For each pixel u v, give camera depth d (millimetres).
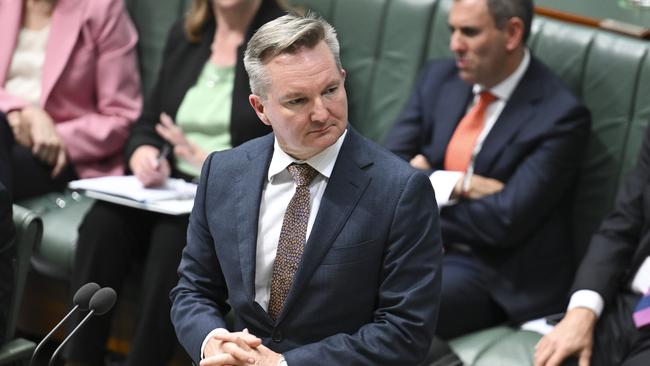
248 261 5938
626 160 8594
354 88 9852
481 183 8398
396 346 5680
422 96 9055
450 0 9555
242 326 6129
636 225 7750
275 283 5922
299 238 5887
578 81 8859
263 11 9555
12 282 6918
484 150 8484
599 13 9781
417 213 5734
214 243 6141
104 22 10547
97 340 8781
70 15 10555
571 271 8547
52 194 10195
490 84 8547
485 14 8250
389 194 5754
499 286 8328
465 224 8359
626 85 8641
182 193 8773
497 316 8414
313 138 5617
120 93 10648
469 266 8375
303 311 5832
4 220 6773
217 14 9773
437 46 9516
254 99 5871
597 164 8688
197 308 6156
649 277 7508
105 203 8914
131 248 8984
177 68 9883
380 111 9711
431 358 7344
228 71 9641
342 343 5719
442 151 8742
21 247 7082
